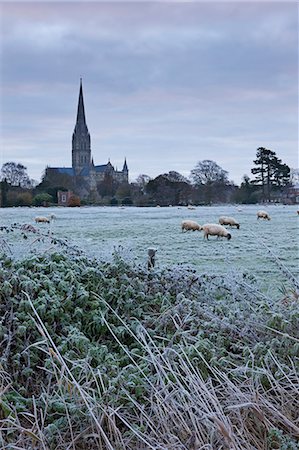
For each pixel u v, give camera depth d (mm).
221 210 47188
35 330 3010
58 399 2479
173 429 2363
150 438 2273
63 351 2873
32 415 2338
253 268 8086
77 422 2375
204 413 2318
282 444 2252
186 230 22109
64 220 31062
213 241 16188
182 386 2549
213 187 65438
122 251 4379
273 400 2637
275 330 3082
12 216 33219
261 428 2430
